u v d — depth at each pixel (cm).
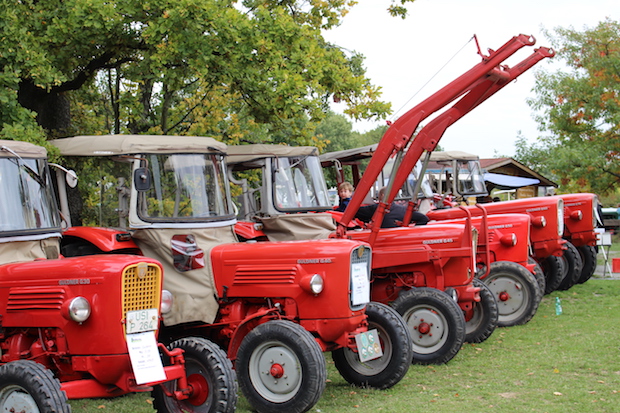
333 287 597
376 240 804
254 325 623
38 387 450
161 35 1018
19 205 576
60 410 447
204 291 637
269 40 1084
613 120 2345
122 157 669
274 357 575
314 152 1004
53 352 504
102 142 681
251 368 583
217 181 693
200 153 689
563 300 1189
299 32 1139
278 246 625
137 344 485
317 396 557
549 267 1202
